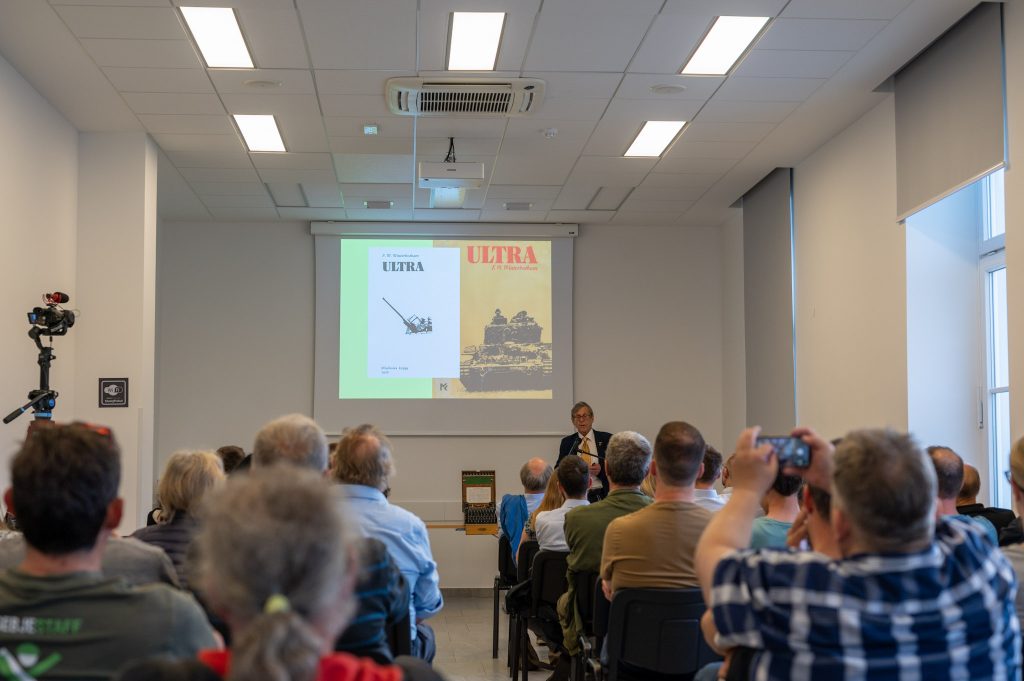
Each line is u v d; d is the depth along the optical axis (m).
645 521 3.35
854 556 1.66
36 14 5.14
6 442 5.74
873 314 6.83
